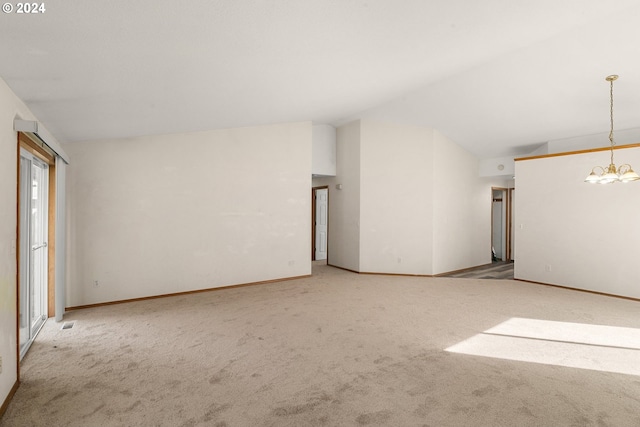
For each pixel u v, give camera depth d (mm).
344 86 4422
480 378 2594
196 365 2811
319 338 3406
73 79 2523
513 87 5016
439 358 2951
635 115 5332
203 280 5359
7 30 1765
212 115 4531
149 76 2783
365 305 4609
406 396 2334
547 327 3768
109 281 4605
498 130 6504
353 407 2205
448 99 5602
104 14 1801
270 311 4324
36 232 3930
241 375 2637
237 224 5695
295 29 2523
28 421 2061
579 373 2689
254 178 5875
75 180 4379
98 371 2705
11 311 2381
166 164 5027
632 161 5090
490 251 8492
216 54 2662
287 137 6273
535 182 6172
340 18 2510
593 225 5473
